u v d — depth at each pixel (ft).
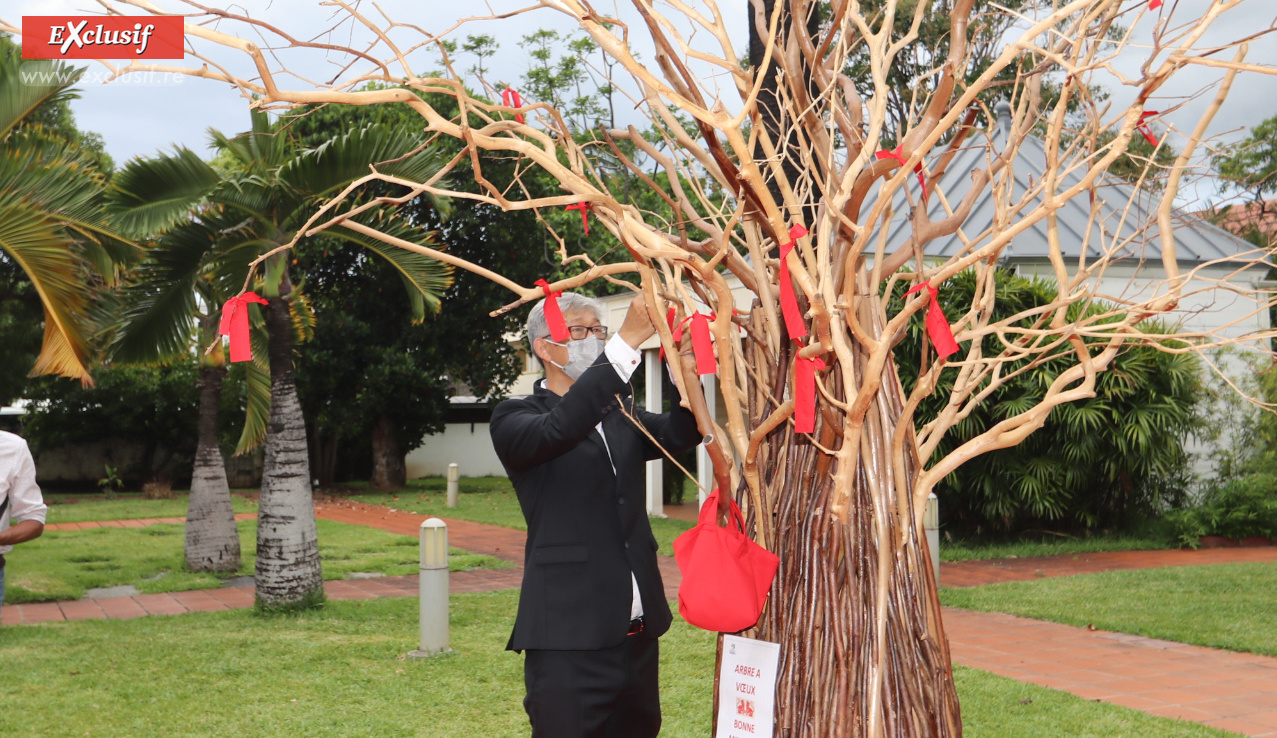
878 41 5.07
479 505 57.00
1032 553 32.48
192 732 13.82
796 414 4.79
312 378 61.26
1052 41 5.01
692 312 5.66
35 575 30.04
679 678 16.56
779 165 5.04
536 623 7.36
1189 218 5.58
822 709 4.99
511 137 5.24
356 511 54.24
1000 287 29.89
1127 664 17.78
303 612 23.21
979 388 31.27
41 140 23.70
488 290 62.90
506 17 4.55
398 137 22.39
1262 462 34.63
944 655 5.17
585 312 7.93
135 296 24.43
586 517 7.54
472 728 13.96
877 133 4.74
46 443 71.36
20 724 14.20
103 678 16.85
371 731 13.79
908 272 6.55
